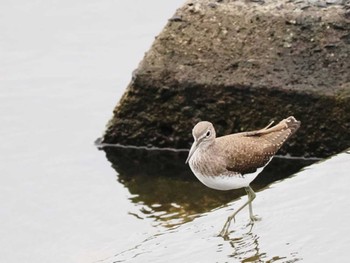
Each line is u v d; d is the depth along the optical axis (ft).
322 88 51.01
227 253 40.01
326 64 51.55
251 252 39.78
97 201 51.24
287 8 53.21
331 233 40.14
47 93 61.98
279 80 51.52
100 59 65.26
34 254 46.75
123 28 68.28
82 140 57.06
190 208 49.88
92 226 48.91
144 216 49.47
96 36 67.67
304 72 51.60
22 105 60.80
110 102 60.75
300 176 45.52
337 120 51.24
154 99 53.78
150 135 54.75
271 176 52.01
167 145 54.65
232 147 42.83
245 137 43.75
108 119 58.85
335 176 44.88
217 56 53.01
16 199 51.65
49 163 55.01
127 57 65.10
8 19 69.82
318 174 45.34
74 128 58.34
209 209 49.57
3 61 65.41
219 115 52.90
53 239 47.93
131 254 41.19
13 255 46.75
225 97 52.39
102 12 70.23
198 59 53.21
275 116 51.98
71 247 47.06
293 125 44.65
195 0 54.85
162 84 53.21
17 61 65.36
